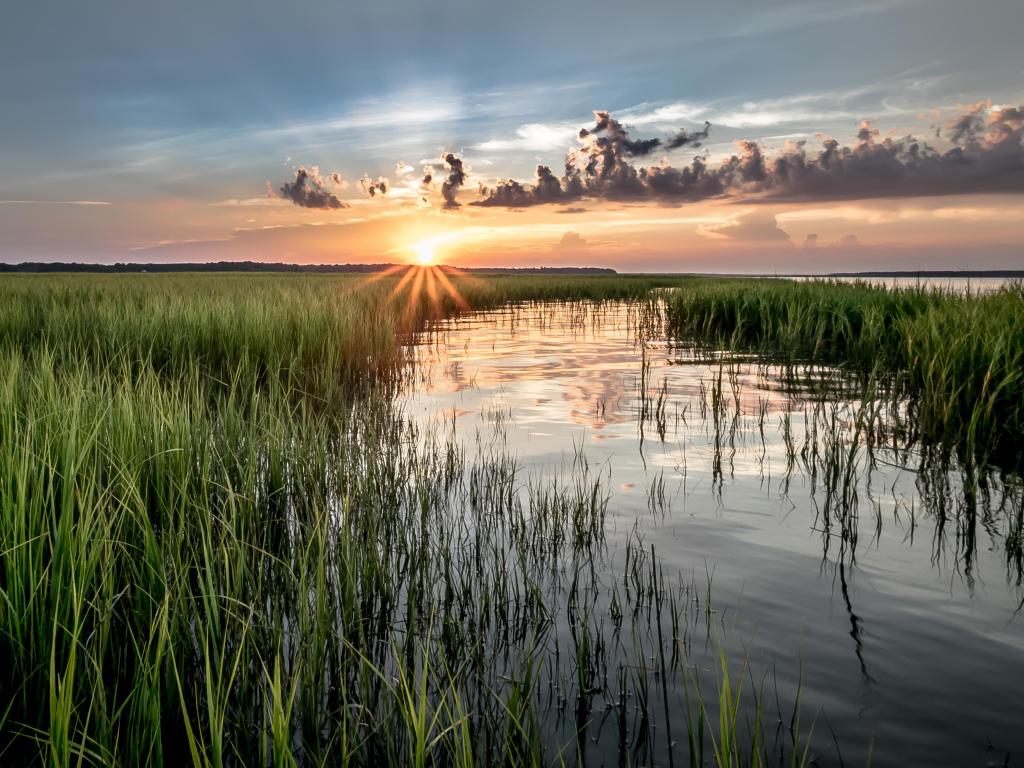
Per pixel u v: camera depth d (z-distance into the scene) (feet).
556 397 29.89
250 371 27.66
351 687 9.68
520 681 9.63
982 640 10.52
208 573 9.96
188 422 16.15
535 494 17.28
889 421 24.04
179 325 30.50
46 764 7.76
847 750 8.12
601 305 93.86
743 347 46.57
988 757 7.97
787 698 9.15
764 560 13.44
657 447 21.63
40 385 15.84
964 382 22.40
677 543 14.33
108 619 9.10
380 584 11.98
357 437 21.66
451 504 16.79
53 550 9.31
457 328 64.39
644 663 10.05
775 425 24.29
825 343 43.24
